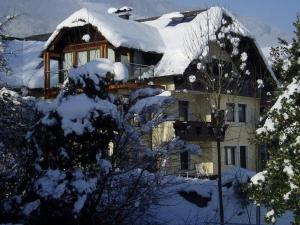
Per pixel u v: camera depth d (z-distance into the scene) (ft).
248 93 94.43
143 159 39.86
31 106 40.78
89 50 86.28
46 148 36.17
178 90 79.15
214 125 47.98
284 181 27.14
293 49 29.32
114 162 38.73
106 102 36.88
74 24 84.48
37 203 34.88
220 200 44.24
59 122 35.65
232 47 57.36
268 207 28.40
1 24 49.85
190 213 46.52
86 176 35.58
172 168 54.49
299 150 26.78
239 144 96.48
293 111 27.73
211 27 67.92
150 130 40.42
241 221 46.16
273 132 28.55
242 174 51.60
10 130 40.42
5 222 36.04
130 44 82.48
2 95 42.32
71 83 37.65
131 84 75.82
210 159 90.33
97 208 38.86
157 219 44.01
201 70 54.70
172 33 92.07
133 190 39.52
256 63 94.38
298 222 26.73
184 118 88.79
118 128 37.37
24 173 37.40
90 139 36.29
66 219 35.19
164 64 85.15
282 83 30.32
